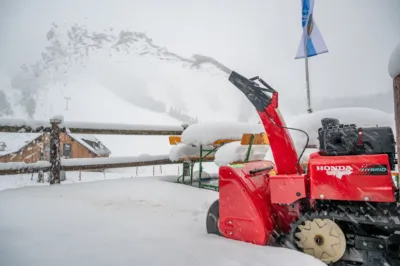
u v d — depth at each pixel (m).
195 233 2.19
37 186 4.17
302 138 3.67
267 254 1.68
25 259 1.60
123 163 5.00
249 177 2.03
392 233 1.64
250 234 1.90
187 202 3.47
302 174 1.92
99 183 4.39
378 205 1.62
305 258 1.59
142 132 5.26
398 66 1.69
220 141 4.46
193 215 2.85
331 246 1.66
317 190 1.68
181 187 4.34
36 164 4.24
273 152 2.03
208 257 1.64
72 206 3.08
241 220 1.95
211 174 5.92
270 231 1.91
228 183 2.02
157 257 1.64
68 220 2.54
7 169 3.97
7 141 17.98
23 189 3.95
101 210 2.97
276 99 2.01
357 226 1.71
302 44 6.45
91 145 24.36
